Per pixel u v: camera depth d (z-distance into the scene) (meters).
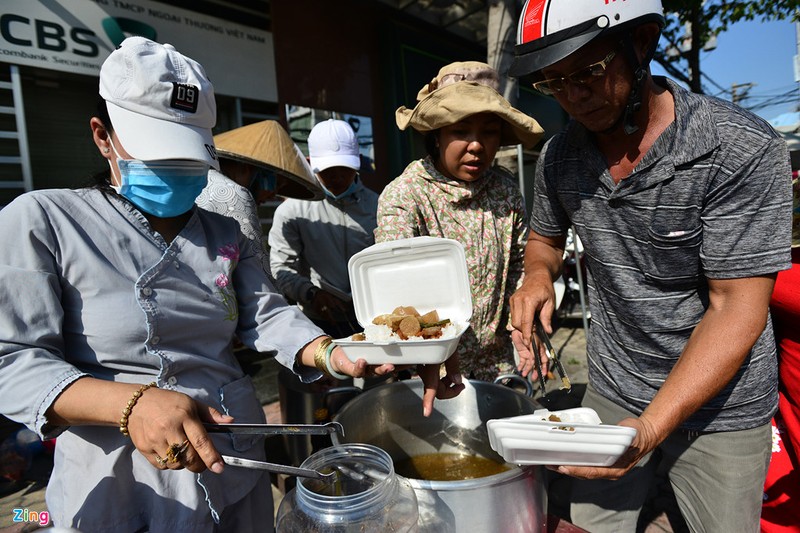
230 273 1.17
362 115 5.98
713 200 1.13
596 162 1.33
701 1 7.41
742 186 1.09
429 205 1.81
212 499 1.04
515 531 0.99
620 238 1.35
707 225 1.16
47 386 0.83
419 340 1.04
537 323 1.47
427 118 1.66
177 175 1.01
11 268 0.86
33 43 3.58
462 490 0.93
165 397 0.83
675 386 1.03
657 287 1.32
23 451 2.77
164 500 1.00
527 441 0.86
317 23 5.42
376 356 1.10
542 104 8.41
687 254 1.23
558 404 3.42
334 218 2.82
